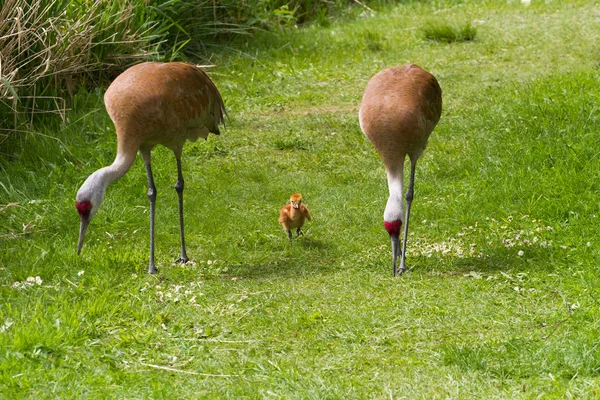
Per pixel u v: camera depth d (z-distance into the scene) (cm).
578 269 1045
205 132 1218
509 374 819
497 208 1262
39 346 854
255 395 787
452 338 907
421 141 1152
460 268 1097
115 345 889
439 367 840
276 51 2142
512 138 1486
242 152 1571
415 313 970
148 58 1847
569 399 758
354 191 1385
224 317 970
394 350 886
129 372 835
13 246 1181
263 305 1004
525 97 1661
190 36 2102
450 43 2166
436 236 1214
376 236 1228
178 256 1173
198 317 968
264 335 927
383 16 2491
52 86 1664
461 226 1229
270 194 1391
